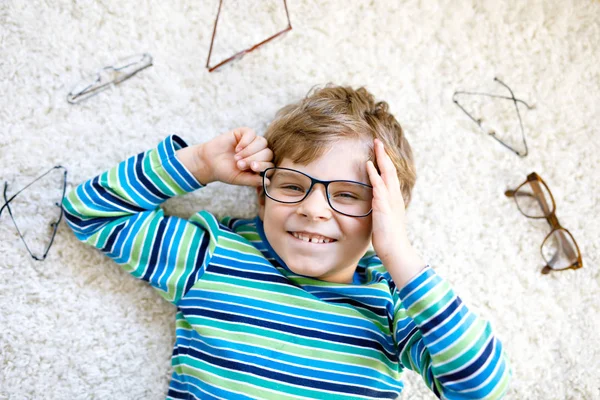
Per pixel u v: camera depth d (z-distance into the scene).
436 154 0.98
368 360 0.79
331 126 0.76
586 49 1.02
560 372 1.01
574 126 1.02
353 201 0.76
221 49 0.92
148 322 0.90
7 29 0.86
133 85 0.89
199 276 0.81
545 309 1.01
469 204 1.00
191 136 0.91
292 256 0.76
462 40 0.99
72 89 0.88
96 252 0.88
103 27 0.88
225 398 0.77
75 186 0.87
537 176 0.99
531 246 1.01
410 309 0.69
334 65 0.95
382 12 0.97
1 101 0.85
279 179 0.78
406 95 0.97
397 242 0.72
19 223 0.85
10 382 0.85
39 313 0.86
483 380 0.67
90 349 0.88
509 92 1.00
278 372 0.77
